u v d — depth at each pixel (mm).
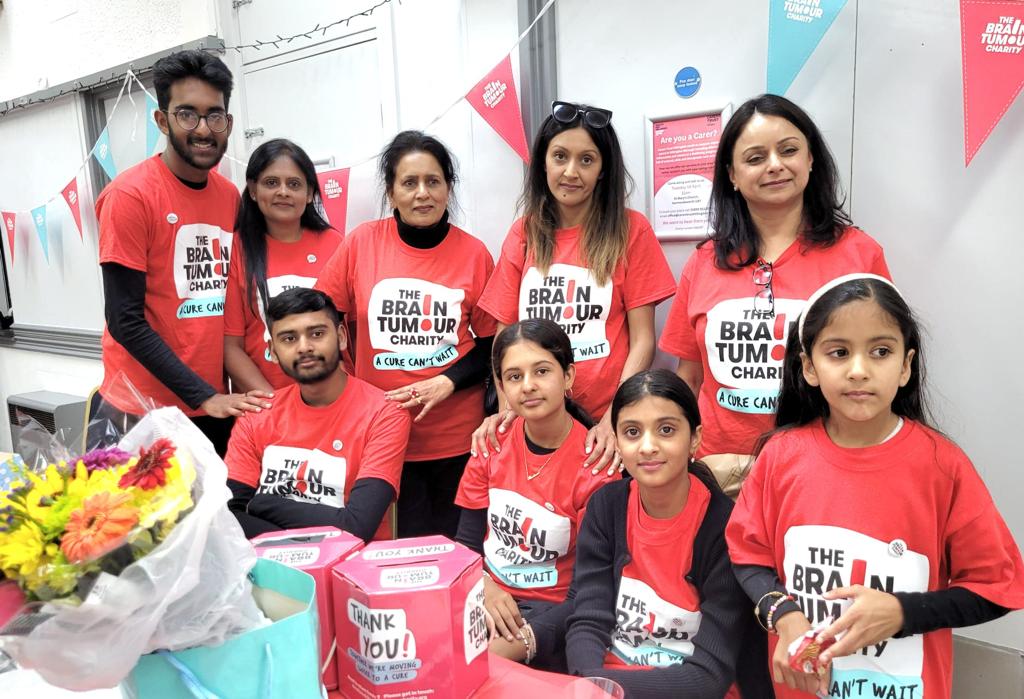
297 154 2078
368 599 860
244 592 804
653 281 1794
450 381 1900
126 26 3264
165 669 758
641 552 1303
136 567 695
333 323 1701
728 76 1815
